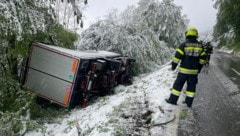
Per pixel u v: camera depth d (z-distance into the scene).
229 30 66.88
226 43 63.56
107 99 9.99
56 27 12.48
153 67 18.44
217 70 16.31
